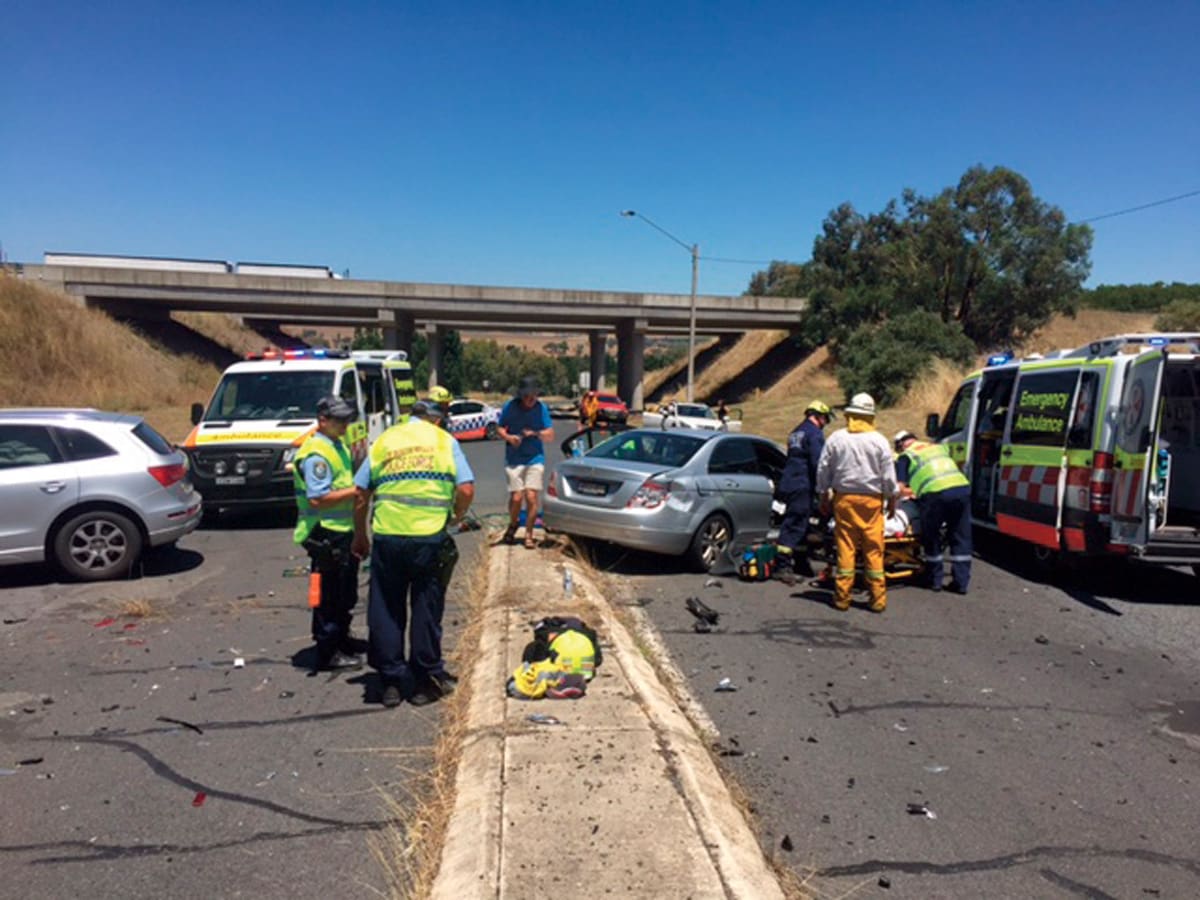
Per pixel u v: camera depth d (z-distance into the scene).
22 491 8.08
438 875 3.33
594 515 8.55
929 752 4.74
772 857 3.61
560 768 4.05
